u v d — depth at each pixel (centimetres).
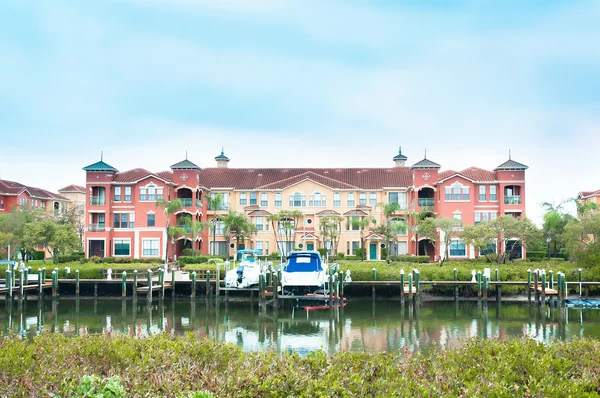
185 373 1202
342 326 3388
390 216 6781
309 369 1214
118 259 5903
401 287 4056
